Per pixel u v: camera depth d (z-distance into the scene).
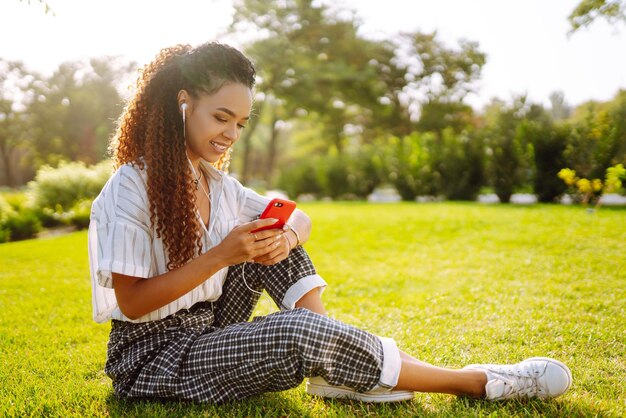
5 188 44.03
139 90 1.85
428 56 34.47
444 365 2.30
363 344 1.73
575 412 1.74
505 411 1.76
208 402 1.82
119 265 1.67
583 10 6.40
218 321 2.12
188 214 1.79
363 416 1.80
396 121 36.09
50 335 3.03
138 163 1.78
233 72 1.76
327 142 37.78
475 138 14.41
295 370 1.72
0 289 4.52
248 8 25.06
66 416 1.85
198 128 1.78
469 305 3.38
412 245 6.27
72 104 39.12
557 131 10.68
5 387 2.18
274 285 2.07
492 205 11.28
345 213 10.87
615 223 6.55
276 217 1.75
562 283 3.85
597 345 2.49
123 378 1.92
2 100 40.66
